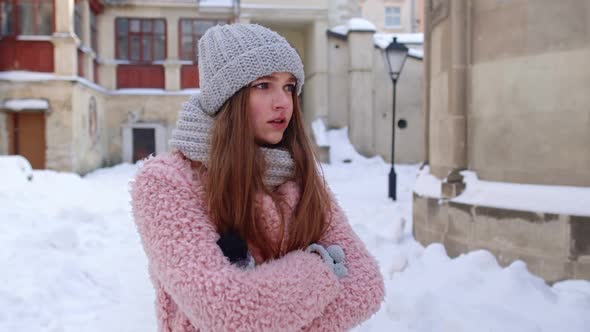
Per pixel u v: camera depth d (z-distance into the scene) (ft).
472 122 16.58
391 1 112.47
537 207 13.78
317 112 66.69
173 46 66.80
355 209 31.37
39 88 51.49
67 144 51.96
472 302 12.07
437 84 18.95
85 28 57.93
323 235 4.61
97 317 13.39
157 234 3.83
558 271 13.26
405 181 50.88
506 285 12.50
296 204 4.47
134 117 65.98
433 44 19.52
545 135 14.12
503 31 15.20
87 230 23.61
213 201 4.00
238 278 3.67
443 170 18.02
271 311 3.59
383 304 12.53
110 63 65.62
